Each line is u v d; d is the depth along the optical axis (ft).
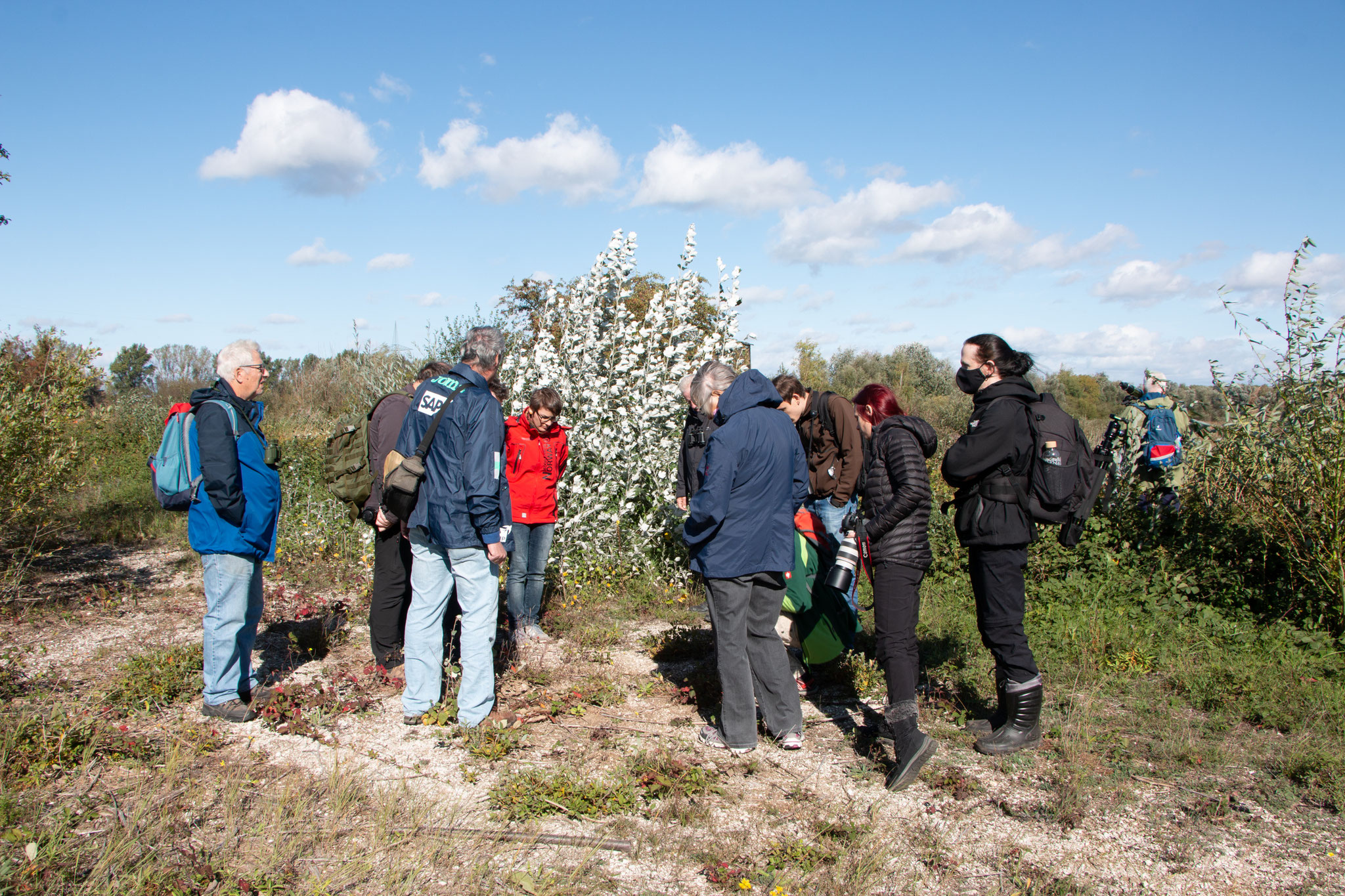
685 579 22.80
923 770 11.87
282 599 20.61
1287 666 15.42
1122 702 14.57
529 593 17.93
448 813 10.44
